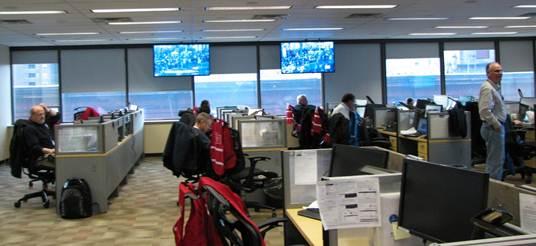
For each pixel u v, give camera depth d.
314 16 7.39
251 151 5.46
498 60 11.34
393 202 1.92
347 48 10.91
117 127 6.47
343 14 7.30
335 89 10.93
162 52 10.09
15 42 9.50
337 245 1.94
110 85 10.48
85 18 6.87
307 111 7.22
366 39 10.88
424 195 1.84
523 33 10.65
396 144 7.51
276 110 10.85
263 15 7.14
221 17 7.17
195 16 7.01
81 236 4.61
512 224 1.61
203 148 5.07
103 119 6.20
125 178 7.34
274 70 10.80
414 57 11.12
